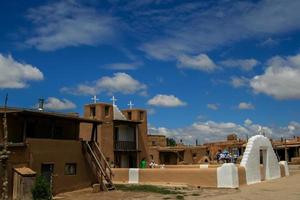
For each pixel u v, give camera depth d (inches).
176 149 2847.0
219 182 1195.9
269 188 1099.3
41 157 1077.1
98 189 1182.9
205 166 1608.0
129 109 2144.4
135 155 2075.5
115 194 1099.9
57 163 1127.6
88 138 1893.5
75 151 1198.9
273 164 1439.5
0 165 962.1
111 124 1957.4
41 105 1325.0
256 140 1353.3
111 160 1923.0
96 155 1278.3
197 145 3444.9
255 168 1316.4
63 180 1140.5
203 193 1055.6
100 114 1916.8
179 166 1718.8
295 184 1162.6
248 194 981.8
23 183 964.6
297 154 3046.3
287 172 1569.9
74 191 1153.4
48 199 948.0
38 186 948.0
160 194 1058.7
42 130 1197.7
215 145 3336.6
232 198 912.3
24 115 1061.1
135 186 1264.8
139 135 2117.4
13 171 986.7
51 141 1117.1
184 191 1112.2
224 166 1194.0
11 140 1086.4
